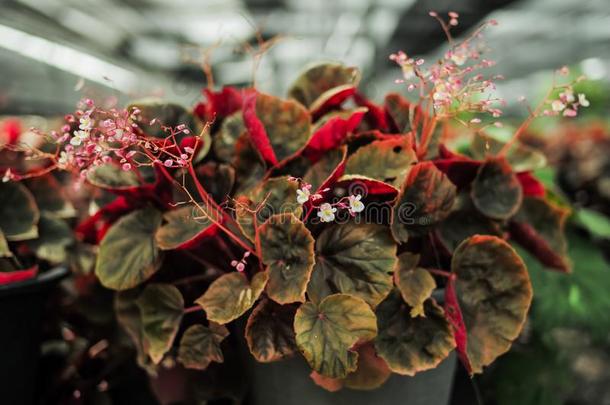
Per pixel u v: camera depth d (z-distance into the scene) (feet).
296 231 1.43
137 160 1.66
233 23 11.81
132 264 1.57
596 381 2.48
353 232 1.48
